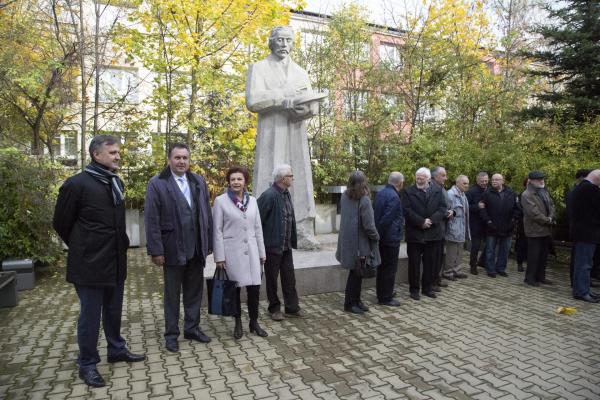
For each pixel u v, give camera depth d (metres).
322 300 5.72
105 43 9.81
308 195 6.77
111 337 3.74
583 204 5.93
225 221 4.22
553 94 10.13
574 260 6.09
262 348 4.09
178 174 4.04
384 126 12.52
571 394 3.23
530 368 3.70
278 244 4.79
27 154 7.84
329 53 12.84
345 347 4.13
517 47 13.36
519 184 9.02
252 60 10.44
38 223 7.47
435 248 6.02
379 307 5.49
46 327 4.90
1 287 5.28
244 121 10.27
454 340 4.35
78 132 11.82
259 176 6.54
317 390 3.25
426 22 13.05
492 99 12.21
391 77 12.93
